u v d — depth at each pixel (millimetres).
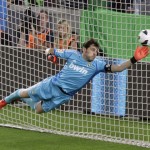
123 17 35281
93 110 36250
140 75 35750
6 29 37438
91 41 26531
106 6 35844
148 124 34844
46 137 29969
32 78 37969
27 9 36719
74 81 27000
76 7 36719
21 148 27031
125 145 28422
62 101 27438
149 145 28438
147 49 25562
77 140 29344
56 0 36312
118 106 35844
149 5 35188
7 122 34188
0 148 27000
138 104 35781
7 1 36781
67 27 36000
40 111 27844
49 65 37562
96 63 26797
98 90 36125
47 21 36469
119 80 35844
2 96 38500
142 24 35000
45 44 37000
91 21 35625
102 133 31875
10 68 38281
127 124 34562
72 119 34938
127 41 35281
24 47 37750
